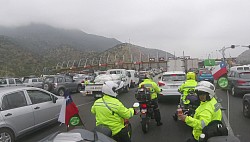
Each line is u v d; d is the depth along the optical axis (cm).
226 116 1120
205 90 429
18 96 841
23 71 8506
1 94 790
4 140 761
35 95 911
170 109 1327
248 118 1080
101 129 474
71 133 389
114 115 511
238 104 1459
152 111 917
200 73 2898
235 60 8006
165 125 976
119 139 521
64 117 606
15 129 793
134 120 1084
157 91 942
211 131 414
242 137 799
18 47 10944
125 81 2302
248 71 1764
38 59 10619
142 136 834
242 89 1736
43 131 936
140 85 924
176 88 1483
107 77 1967
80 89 2544
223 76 621
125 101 1711
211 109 425
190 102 820
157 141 779
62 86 2283
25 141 825
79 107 1533
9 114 780
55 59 14112
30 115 853
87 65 10325
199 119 425
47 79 2306
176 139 796
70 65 11994
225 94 1977
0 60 8756
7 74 7550
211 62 5806
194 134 440
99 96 1862
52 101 974
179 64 3784
